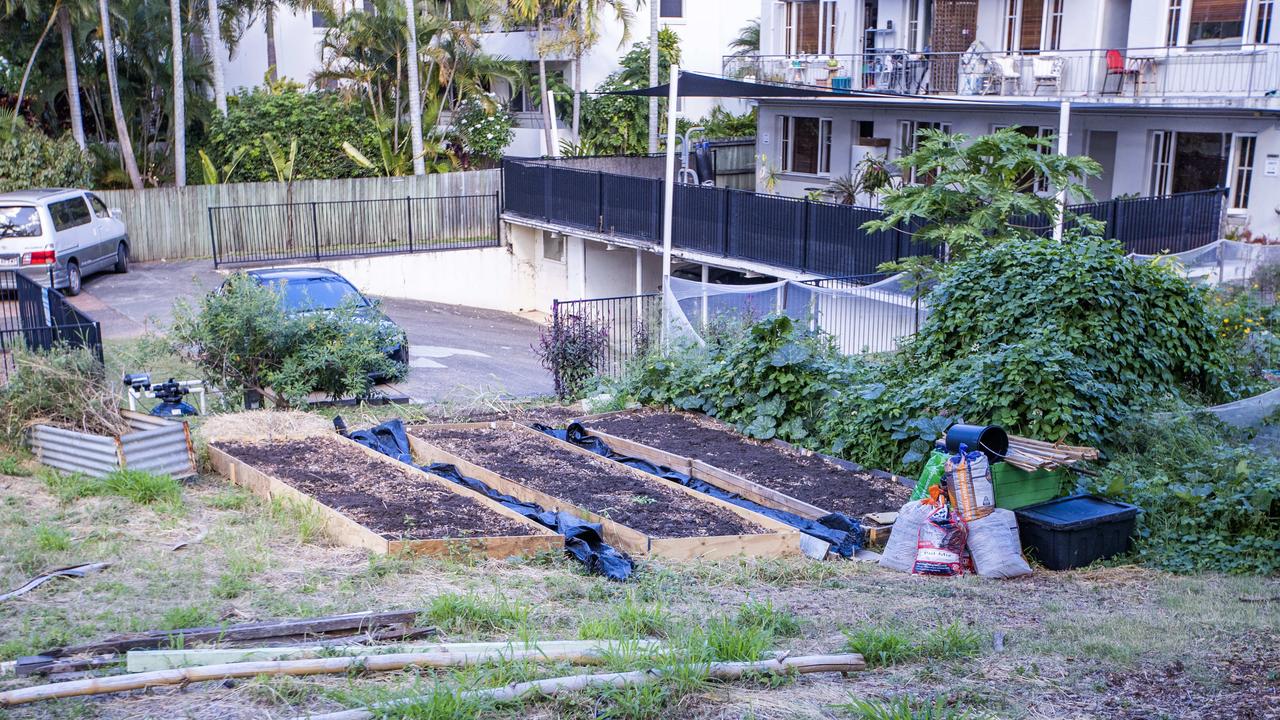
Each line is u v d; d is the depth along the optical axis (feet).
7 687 16.55
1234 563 27.25
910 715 16.15
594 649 18.47
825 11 90.84
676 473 34.65
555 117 114.21
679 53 120.47
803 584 25.29
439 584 23.12
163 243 85.40
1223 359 36.83
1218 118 64.08
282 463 33.01
